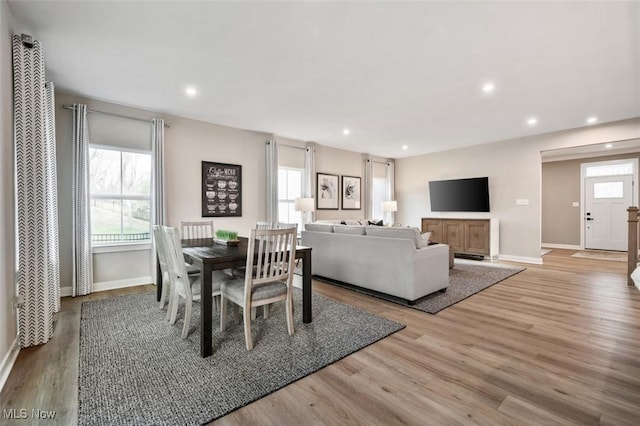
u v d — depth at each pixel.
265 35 2.43
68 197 3.67
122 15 2.19
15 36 2.19
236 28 2.34
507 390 1.76
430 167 7.49
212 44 2.57
